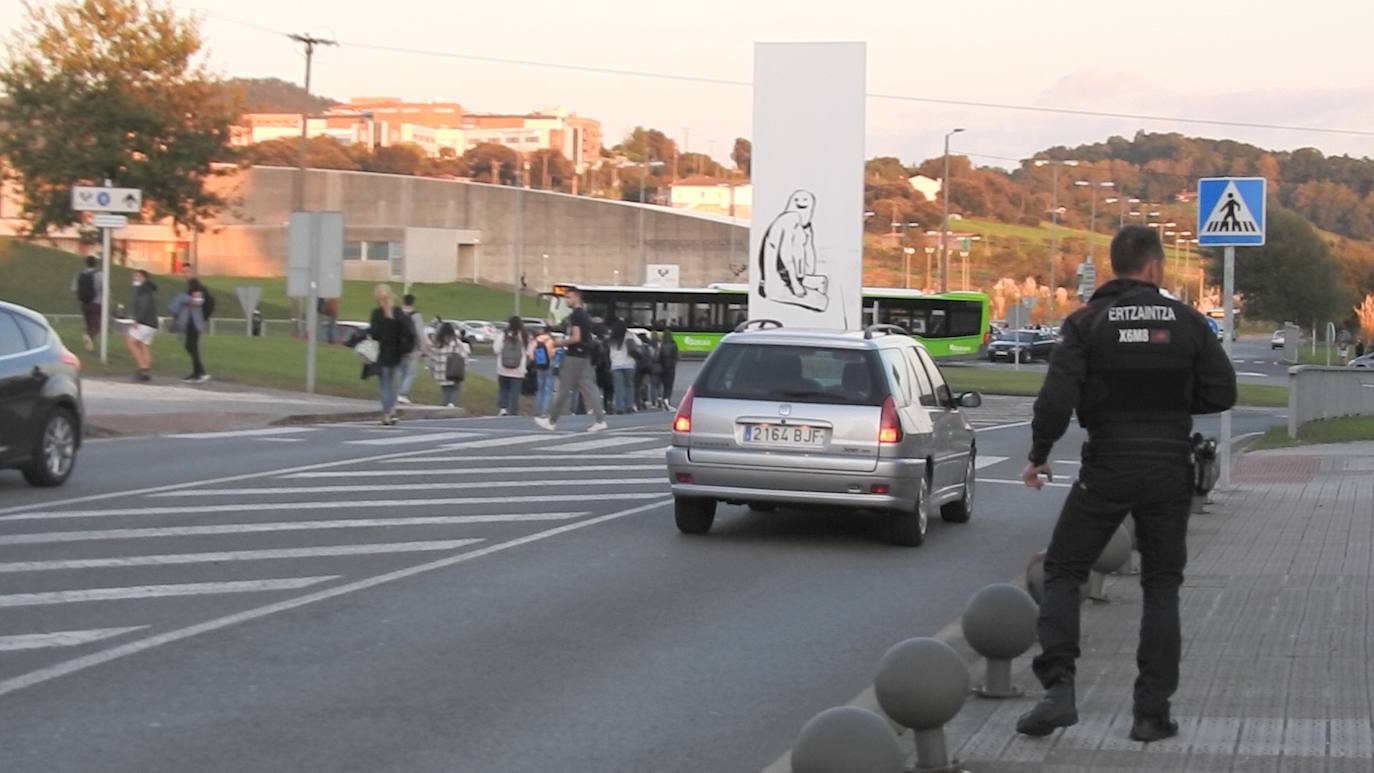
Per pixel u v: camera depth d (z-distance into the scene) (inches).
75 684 369.7
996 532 708.0
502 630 448.1
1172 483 317.4
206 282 4719.5
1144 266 324.5
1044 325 5172.2
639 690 381.7
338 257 1520.7
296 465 887.1
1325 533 669.9
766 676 400.5
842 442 614.9
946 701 294.4
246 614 458.6
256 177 5147.6
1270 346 5644.7
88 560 543.8
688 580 546.0
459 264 5310.0
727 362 637.9
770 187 1470.2
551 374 1418.6
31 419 727.1
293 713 348.8
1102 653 420.8
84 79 2901.1
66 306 3248.0
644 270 5049.2
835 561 601.3
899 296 3518.7
